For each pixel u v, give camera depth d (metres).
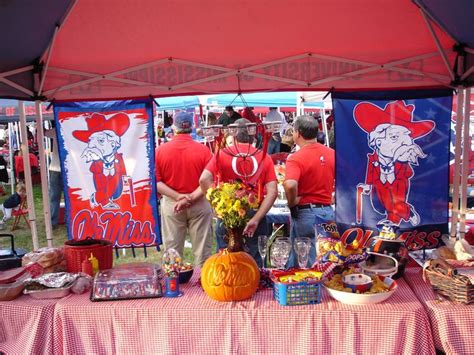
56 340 2.44
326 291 2.61
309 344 2.33
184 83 3.59
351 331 2.31
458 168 3.68
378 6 2.97
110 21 3.04
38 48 3.22
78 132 3.85
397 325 2.30
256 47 3.42
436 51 3.45
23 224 7.95
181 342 2.38
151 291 2.54
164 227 4.22
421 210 3.70
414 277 2.84
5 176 11.07
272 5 2.92
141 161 3.86
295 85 3.62
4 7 2.52
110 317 2.40
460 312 2.29
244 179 3.26
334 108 3.66
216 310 2.37
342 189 3.71
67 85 3.58
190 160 4.04
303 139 3.75
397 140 3.67
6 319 2.50
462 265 2.71
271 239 3.46
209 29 3.17
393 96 3.64
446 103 3.61
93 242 3.00
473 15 2.73
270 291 2.65
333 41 3.36
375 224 3.71
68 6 2.77
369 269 2.70
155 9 2.97
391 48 3.45
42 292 2.57
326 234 2.92
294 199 3.63
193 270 2.93
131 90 3.68
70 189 3.90
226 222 2.51
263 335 2.35
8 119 9.34
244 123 3.35
